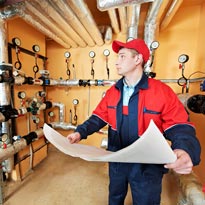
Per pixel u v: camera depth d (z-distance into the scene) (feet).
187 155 1.56
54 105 7.72
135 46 2.84
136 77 3.01
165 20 5.29
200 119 5.35
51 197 4.79
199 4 6.01
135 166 3.05
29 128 6.15
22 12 4.13
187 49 6.38
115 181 3.48
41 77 6.50
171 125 2.50
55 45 8.07
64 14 4.42
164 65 6.71
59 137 2.68
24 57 5.89
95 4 5.91
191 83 6.23
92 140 8.09
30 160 6.22
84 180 5.71
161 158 1.48
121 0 3.84
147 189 3.02
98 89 7.77
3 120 4.34
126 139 3.11
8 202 4.56
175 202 4.60
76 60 7.87
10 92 4.85
